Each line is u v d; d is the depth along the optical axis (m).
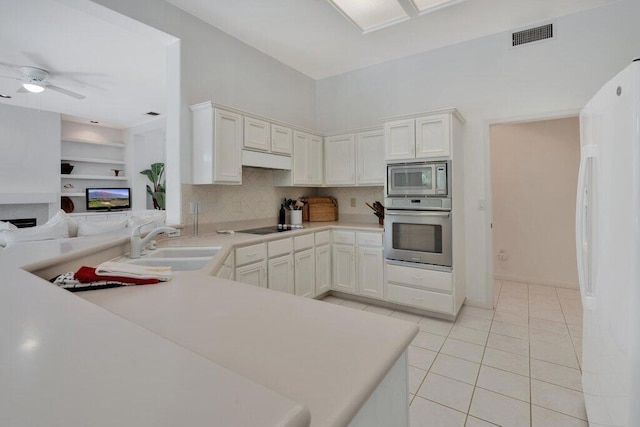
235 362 0.66
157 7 2.62
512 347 2.48
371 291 3.42
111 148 7.14
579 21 2.91
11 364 0.47
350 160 3.84
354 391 0.56
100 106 5.53
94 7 2.28
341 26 3.13
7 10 2.70
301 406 0.40
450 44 3.51
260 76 3.63
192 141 2.86
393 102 3.91
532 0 2.75
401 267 3.21
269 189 3.77
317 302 1.07
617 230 1.12
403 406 0.87
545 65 3.06
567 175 3.93
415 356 2.37
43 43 3.29
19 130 5.54
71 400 0.39
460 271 3.24
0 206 5.43
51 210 5.86
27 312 0.72
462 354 2.38
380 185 3.67
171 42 2.83
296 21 3.03
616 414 1.14
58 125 5.93
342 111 4.33
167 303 1.04
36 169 5.71
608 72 2.81
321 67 4.12
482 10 2.88
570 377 2.07
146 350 0.53
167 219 2.92
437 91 3.61
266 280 2.81
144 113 5.96
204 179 2.77
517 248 4.24
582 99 2.91
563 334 2.69
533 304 3.42
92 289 1.18
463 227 3.39
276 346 0.74
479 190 3.36
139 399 0.39
